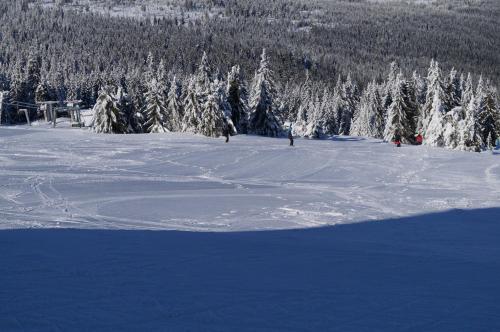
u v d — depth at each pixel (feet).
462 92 245.65
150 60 433.48
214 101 181.47
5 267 25.46
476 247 37.42
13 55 549.54
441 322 18.56
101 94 199.21
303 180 83.76
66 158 107.34
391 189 74.23
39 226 41.42
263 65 216.33
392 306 20.34
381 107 288.51
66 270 25.02
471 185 79.25
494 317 19.21
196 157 113.29
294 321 18.22
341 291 22.43
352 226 46.88
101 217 47.91
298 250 32.73
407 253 33.55
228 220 48.78
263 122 212.84
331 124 340.39
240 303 20.21
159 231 40.11
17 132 178.29
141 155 115.85
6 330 16.70
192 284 22.91
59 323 17.42
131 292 21.35
